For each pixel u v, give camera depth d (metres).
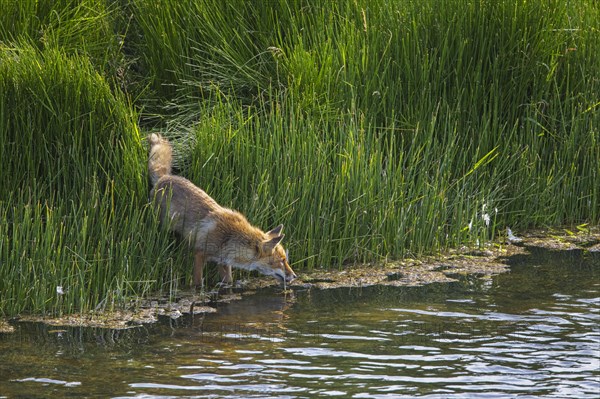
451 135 22.28
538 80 23.69
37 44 22.95
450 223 22.41
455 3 23.58
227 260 18.78
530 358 14.70
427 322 16.62
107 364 14.36
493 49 23.36
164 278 18.94
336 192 20.56
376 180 21.09
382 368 14.23
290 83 22.80
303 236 20.38
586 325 16.38
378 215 20.80
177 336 15.83
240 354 14.87
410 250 21.23
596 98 24.02
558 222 23.73
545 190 23.42
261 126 22.02
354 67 22.84
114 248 18.47
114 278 17.67
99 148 19.61
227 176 19.97
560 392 13.30
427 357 14.75
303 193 20.22
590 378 13.84
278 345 15.35
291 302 18.03
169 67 24.14
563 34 24.20
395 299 18.17
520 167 23.31
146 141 20.84
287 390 13.29
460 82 23.27
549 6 23.92
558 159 23.75
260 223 20.03
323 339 15.66
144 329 16.23
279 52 23.14
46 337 15.70
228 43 24.08
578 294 18.36
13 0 23.12
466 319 16.78
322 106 22.06
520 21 23.48
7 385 13.39
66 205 18.52
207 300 18.17
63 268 17.25
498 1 23.45
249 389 13.32
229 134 20.33
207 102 23.12
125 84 24.08
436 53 22.86
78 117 19.47
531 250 21.81
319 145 20.72
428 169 21.98
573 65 24.02
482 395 13.16
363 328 16.28
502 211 23.30
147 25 24.31
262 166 20.36
